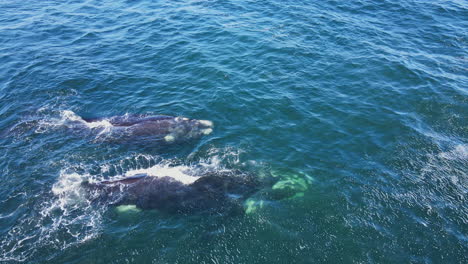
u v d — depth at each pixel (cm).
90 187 1491
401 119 1912
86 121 1914
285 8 3241
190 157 1677
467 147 1741
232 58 2462
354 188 1494
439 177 1555
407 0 3431
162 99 2086
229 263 1203
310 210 1397
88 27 2998
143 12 3272
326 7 3266
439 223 1346
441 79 2256
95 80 2258
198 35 2792
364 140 1764
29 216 1364
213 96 2088
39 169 1590
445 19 3081
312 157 1662
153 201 1425
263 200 1442
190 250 1246
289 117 1919
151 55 2541
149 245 1263
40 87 2188
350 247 1252
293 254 1230
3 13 3275
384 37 2759
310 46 2600
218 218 1366
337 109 1978
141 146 1750
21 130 1831
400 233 1305
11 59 2497
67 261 1206
